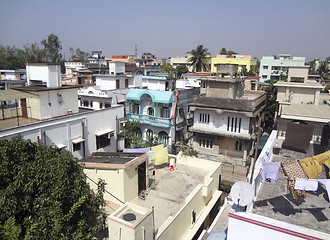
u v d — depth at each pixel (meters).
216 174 18.80
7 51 83.56
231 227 7.98
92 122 22.73
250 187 8.71
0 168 9.35
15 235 7.88
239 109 27.67
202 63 66.94
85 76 53.22
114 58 92.19
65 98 23.47
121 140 26.58
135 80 39.69
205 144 32.09
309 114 19.03
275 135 16.70
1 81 38.47
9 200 8.70
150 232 10.88
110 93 34.12
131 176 14.41
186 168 19.95
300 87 32.16
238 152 29.83
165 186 16.86
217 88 31.59
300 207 9.84
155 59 102.75
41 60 91.81
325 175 12.33
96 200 11.09
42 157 10.65
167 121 31.66
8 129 16.14
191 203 14.71
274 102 42.03
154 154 19.17
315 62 97.62
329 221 8.99
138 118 33.81
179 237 13.66
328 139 16.70
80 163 14.40
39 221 8.87
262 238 7.55
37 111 21.34
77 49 126.62
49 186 9.70
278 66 71.12
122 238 10.07
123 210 10.94
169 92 31.36
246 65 76.12
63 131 19.95
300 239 6.99
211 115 30.22
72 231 9.66
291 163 9.79
